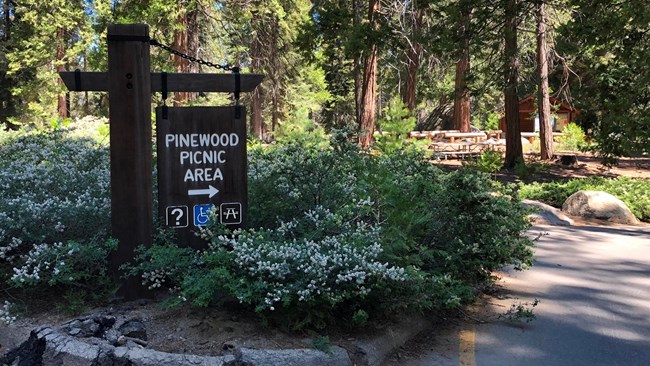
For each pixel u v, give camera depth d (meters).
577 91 22.75
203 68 31.39
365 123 22.19
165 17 24.17
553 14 24.67
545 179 22.31
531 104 41.34
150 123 5.42
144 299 5.23
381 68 35.41
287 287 4.55
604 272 8.12
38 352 4.18
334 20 22.77
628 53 18.25
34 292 5.25
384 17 21.95
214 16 27.39
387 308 5.12
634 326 5.86
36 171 6.66
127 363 4.07
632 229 12.93
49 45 35.28
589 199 14.62
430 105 49.97
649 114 18.03
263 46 32.12
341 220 5.60
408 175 7.27
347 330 5.00
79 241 5.34
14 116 40.00
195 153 5.64
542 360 4.97
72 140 9.67
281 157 6.93
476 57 22.91
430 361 4.89
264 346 4.45
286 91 40.22
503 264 6.66
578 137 35.00
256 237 5.12
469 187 6.32
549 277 7.80
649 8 16.86
